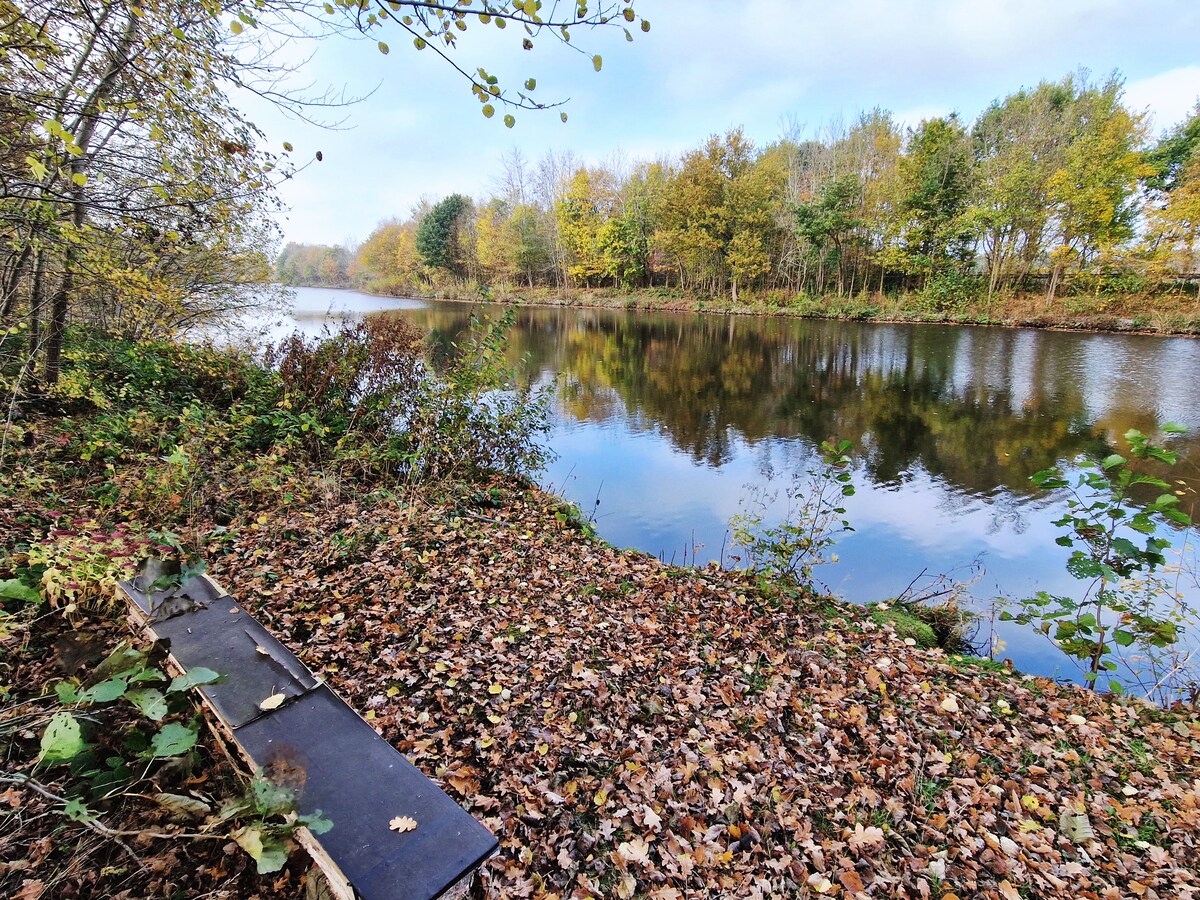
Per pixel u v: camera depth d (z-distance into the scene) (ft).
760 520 23.32
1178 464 30.81
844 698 11.82
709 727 10.66
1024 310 82.12
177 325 28.37
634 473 30.58
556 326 99.81
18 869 5.47
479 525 19.19
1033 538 23.34
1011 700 12.24
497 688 10.93
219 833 5.96
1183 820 9.04
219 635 8.28
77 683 7.13
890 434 37.60
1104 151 74.28
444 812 5.92
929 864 8.14
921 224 90.48
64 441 17.30
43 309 20.07
